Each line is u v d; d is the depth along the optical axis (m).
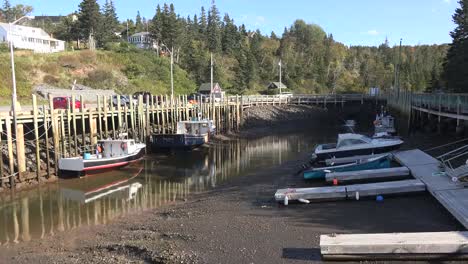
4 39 76.00
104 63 69.56
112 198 21.20
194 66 90.12
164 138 34.81
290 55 133.88
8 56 59.09
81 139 29.80
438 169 17.59
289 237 12.18
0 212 18.73
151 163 31.03
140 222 16.42
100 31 90.12
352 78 130.38
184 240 12.89
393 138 27.72
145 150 32.62
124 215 18.05
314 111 71.06
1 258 13.29
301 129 59.09
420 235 10.17
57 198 21.11
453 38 55.28
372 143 24.28
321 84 118.75
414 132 37.16
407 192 15.38
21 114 23.02
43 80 55.97
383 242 9.80
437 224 12.41
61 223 17.16
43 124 25.03
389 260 9.75
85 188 23.09
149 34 100.25
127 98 45.59
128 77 69.06
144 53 80.94
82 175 25.28
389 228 12.32
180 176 26.47
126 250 12.66
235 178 24.81
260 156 33.97
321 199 15.70
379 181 18.02
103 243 13.92
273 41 157.25
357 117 72.25
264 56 124.56
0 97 44.31
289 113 66.75
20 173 22.92
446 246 9.48
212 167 29.42
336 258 10.02
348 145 24.42
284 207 15.59
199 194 21.39
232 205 16.98
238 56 114.38
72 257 12.68
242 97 59.47
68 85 57.16
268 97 69.00
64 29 104.19
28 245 14.57
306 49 152.88
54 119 25.36
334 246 9.91
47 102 44.06
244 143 43.03
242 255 11.11
